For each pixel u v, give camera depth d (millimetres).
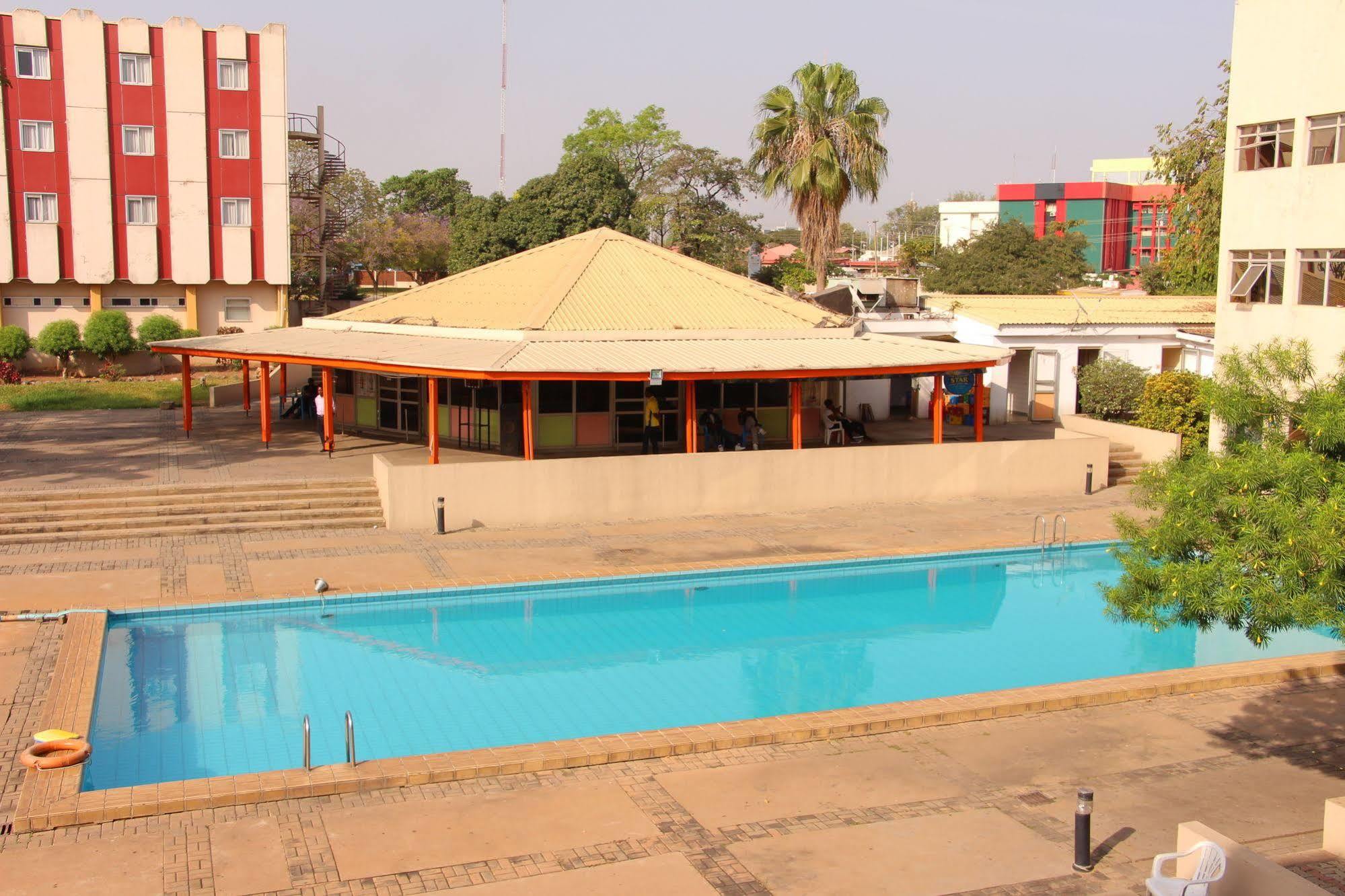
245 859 9711
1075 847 9672
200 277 46125
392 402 29812
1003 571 21500
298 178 55000
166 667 15461
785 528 23297
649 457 23672
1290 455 9766
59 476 23875
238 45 45469
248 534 21703
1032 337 33562
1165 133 36125
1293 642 17672
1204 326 34188
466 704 14547
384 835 10203
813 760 12117
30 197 43844
